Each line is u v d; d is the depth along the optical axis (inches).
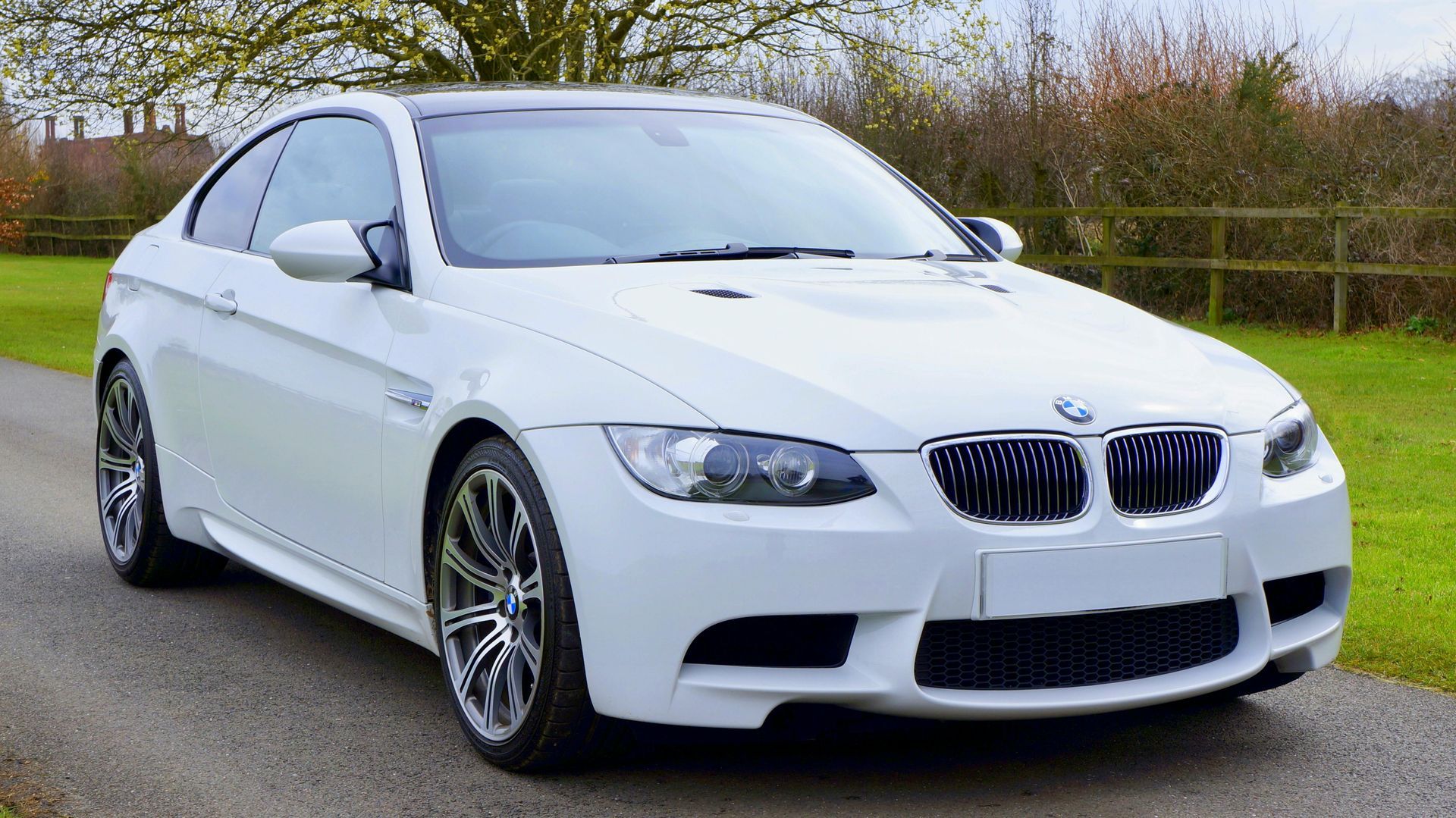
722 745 123.3
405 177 142.5
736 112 171.5
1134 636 109.9
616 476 104.6
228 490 159.2
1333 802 110.8
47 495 244.7
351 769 118.3
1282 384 126.7
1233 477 112.9
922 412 105.2
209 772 117.5
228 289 161.2
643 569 102.6
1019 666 106.7
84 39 610.2
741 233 144.8
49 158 1568.7
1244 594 112.6
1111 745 124.3
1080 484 107.0
